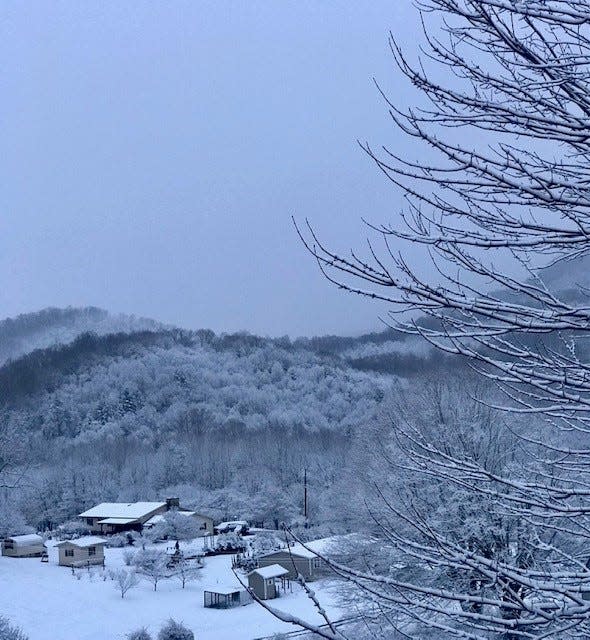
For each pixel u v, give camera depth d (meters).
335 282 4.24
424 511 12.03
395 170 4.33
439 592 4.31
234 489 91.44
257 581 43.94
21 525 69.56
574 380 4.35
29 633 37.34
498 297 4.74
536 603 4.48
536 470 6.02
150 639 34.22
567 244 4.25
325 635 3.79
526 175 4.09
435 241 4.27
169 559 53.94
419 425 16.53
